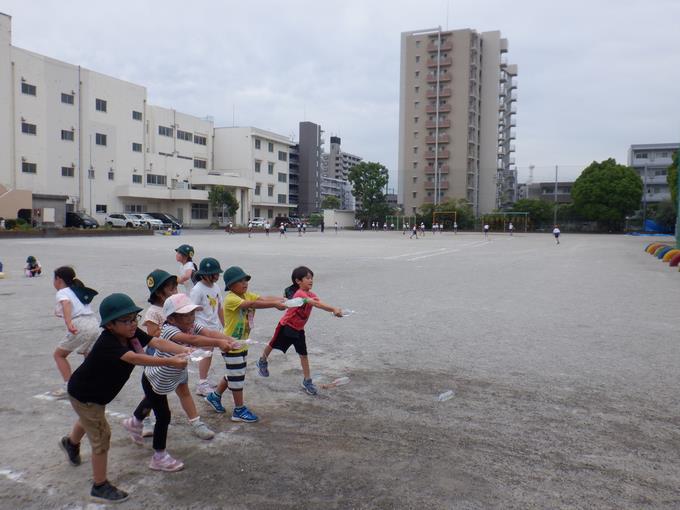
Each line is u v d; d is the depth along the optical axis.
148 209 59.31
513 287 13.37
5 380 5.50
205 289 4.85
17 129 43.41
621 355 6.67
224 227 63.12
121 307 3.07
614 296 11.85
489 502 3.17
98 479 3.17
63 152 47.84
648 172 79.25
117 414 4.60
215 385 5.40
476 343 7.29
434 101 77.44
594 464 3.69
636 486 3.38
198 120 67.56
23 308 9.70
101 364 3.08
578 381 5.60
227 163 71.00
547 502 3.17
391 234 58.53
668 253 21.61
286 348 5.14
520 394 5.19
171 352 3.31
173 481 3.42
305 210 101.50
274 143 76.25
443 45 76.31
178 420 4.50
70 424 4.37
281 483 3.39
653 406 4.86
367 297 11.48
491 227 67.25
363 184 77.31
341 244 34.03
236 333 4.48
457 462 3.70
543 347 7.07
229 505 3.12
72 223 46.84
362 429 4.29
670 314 9.59
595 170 63.31
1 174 42.06
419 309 10.00
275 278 14.45
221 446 3.96
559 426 4.38
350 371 5.95
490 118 79.44
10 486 3.34
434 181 77.44
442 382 5.56
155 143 60.16
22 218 41.84
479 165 80.31
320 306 4.91
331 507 3.10
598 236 54.47
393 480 3.43
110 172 53.19
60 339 7.29
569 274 16.73
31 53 44.47
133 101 55.75
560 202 75.19
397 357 6.54
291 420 4.49
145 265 17.59
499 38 78.44
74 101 48.81
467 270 17.81
